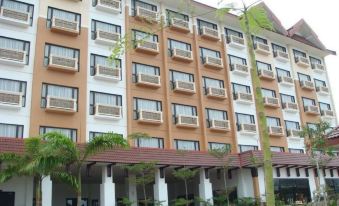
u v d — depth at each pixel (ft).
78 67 83.97
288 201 89.92
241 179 87.92
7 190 61.00
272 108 116.98
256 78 22.16
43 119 76.02
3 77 74.43
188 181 91.76
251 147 106.73
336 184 103.45
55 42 82.69
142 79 91.76
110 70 87.10
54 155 47.57
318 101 132.98
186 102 99.19
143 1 101.24
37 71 78.33
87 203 90.02
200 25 110.83
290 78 125.90
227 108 106.63
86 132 80.33
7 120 72.23
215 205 81.51
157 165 74.18
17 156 50.57
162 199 75.05
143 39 26.58
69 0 87.92
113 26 93.20
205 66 106.63
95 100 84.28
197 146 97.19
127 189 79.41
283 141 114.93
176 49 100.48
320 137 58.34
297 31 137.08
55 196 84.53
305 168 97.45
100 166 71.10
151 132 90.27
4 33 77.30
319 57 143.23
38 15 82.43
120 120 86.02
